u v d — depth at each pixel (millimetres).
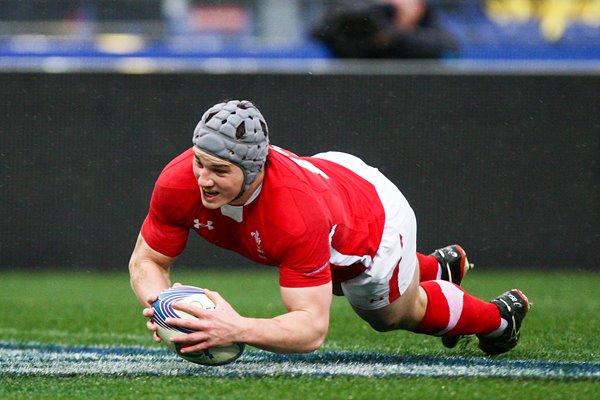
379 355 15547
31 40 36625
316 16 36594
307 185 12352
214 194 11922
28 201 32250
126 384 12875
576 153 31906
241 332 11875
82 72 32062
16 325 20125
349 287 13906
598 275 31000
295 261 12156
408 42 35906
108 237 32281
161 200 12898
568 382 12766
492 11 36875
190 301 12109
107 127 32125
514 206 32062
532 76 31812
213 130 11594
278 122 31891
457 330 14797
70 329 19469
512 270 32125
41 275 31656
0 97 32094
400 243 13789
